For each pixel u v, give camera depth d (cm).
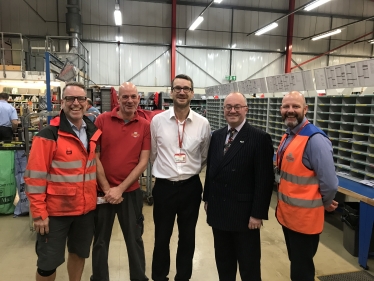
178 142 182
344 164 282
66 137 158
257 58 1073
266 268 234
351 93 274
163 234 187
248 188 166
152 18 996
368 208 225
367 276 224
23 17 931
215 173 170
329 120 290
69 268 180
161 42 1013
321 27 1077
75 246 172
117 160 178
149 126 190
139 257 191
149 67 1014
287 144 177
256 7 1041
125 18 981
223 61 1055
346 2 1065
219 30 1039
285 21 1066
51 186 157
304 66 1093
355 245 253
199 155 191
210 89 720
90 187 167
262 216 161
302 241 167
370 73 236
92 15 962
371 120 244
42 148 151
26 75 641
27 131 281
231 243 182
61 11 945
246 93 497
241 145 163
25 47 945
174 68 1007
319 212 162
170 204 183
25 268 227
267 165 161
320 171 156
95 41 968
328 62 1105
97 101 502
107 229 183
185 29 1016
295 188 165
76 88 159
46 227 153
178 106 178
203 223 328
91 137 168
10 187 330
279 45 1079
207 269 233
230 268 185
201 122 188
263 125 427
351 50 1109
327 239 290
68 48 871
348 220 260
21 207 333
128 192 183
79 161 161
